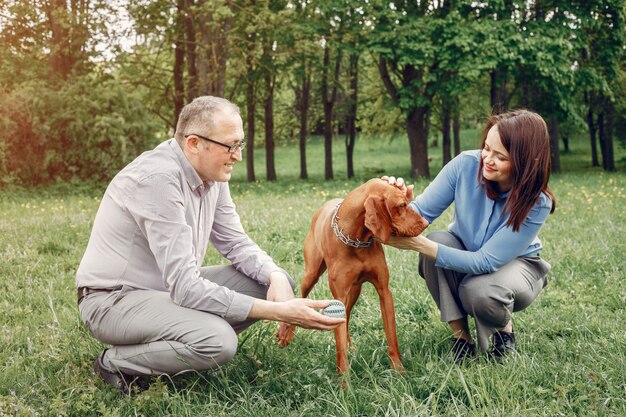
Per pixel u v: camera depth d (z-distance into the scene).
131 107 17.14
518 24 19.36
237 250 3.45
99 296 3.03
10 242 6.80
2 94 15.68
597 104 23.58
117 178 3.04
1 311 4.44
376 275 3.24
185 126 2.95
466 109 25.11
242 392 2.93
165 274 2.89
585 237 6.82
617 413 2.76
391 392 2.87
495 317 3.30
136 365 2.98
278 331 3.57
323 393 2.97
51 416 2.79
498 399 2.84
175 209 2.89
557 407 2.77
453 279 3.48
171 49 18.58
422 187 16.08
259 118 23.72
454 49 17.98
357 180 21.84
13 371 3.25
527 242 3.31
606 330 3.79
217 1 14.32
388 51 18.16
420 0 19.73
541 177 3.16
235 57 17.91
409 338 3.70
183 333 2.89
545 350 3.51
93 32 16.95
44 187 16.03
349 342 3.64
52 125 16.16
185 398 2.95
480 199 3.44
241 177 27.12
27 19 18.38
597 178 17.77
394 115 26.05
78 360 3.39
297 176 27.20
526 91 20.64
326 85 23.09
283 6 19.47
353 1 18.47
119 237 3.01
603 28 20.91
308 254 3.71
